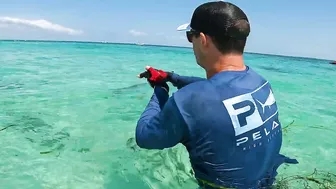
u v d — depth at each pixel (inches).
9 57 655.1
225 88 65.9
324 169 142.1
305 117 253.1
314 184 119.3
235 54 69.2
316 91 422.6
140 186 121.6
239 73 68.9
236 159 66.9
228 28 65.7
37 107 238.2
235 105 65.2
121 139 172.7
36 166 135.4
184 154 145.8
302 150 170.7
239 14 67.2
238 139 65.6
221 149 66.0
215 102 64.7
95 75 446.9
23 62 572.4
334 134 205.5
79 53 998.4
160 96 85.7
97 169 134.7
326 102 333.7
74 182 122.6
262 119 68.4
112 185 121.9
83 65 594.9
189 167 131.3
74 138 172.7
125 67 602.9
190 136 67.6
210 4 68.3
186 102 65.7
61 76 415.5
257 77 72.2
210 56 69.8
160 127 69.4
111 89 329.4
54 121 203.8
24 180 122.3
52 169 133.3
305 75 677.3
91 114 224.7
